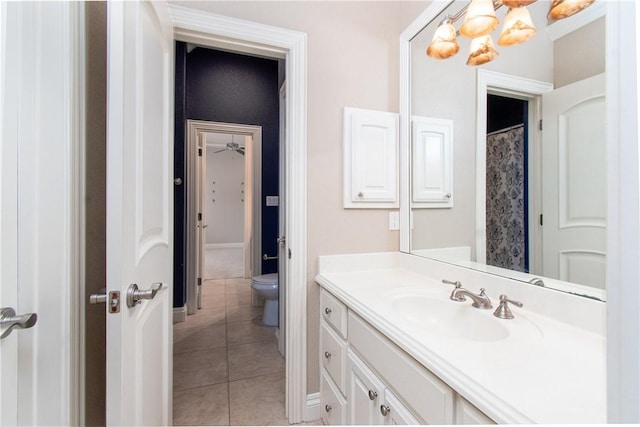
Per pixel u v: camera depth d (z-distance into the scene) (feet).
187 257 9.30
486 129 3.83
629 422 1.03
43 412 2.32
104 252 3.17
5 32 1.92
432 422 2.15
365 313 3.11
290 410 4.70
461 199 4.18
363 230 5.12
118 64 2.28
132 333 2.54
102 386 3.12
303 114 4.72
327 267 4.84
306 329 4.78
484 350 2.22
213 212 24.41
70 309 2.57
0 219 1.86
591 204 2.69
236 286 12.71
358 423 3.31
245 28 4.42
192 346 7.18
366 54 5.13
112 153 2.26
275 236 10.43
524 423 1.49
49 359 2.38
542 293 2.91
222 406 5.03
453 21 4.15
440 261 4.38
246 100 10.09
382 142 5.17
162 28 3.58
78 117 2.73
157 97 3.45
